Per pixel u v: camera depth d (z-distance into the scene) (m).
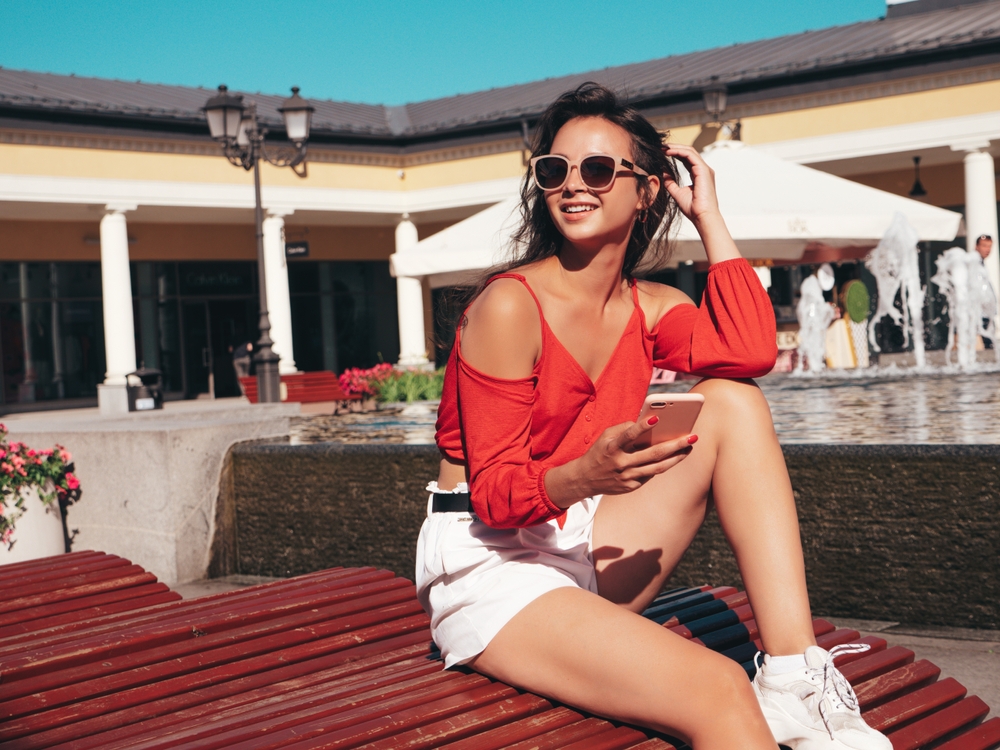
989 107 16.52
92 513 5.77
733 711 1.54
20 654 2.33
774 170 10.74
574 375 1.91
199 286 23.27
